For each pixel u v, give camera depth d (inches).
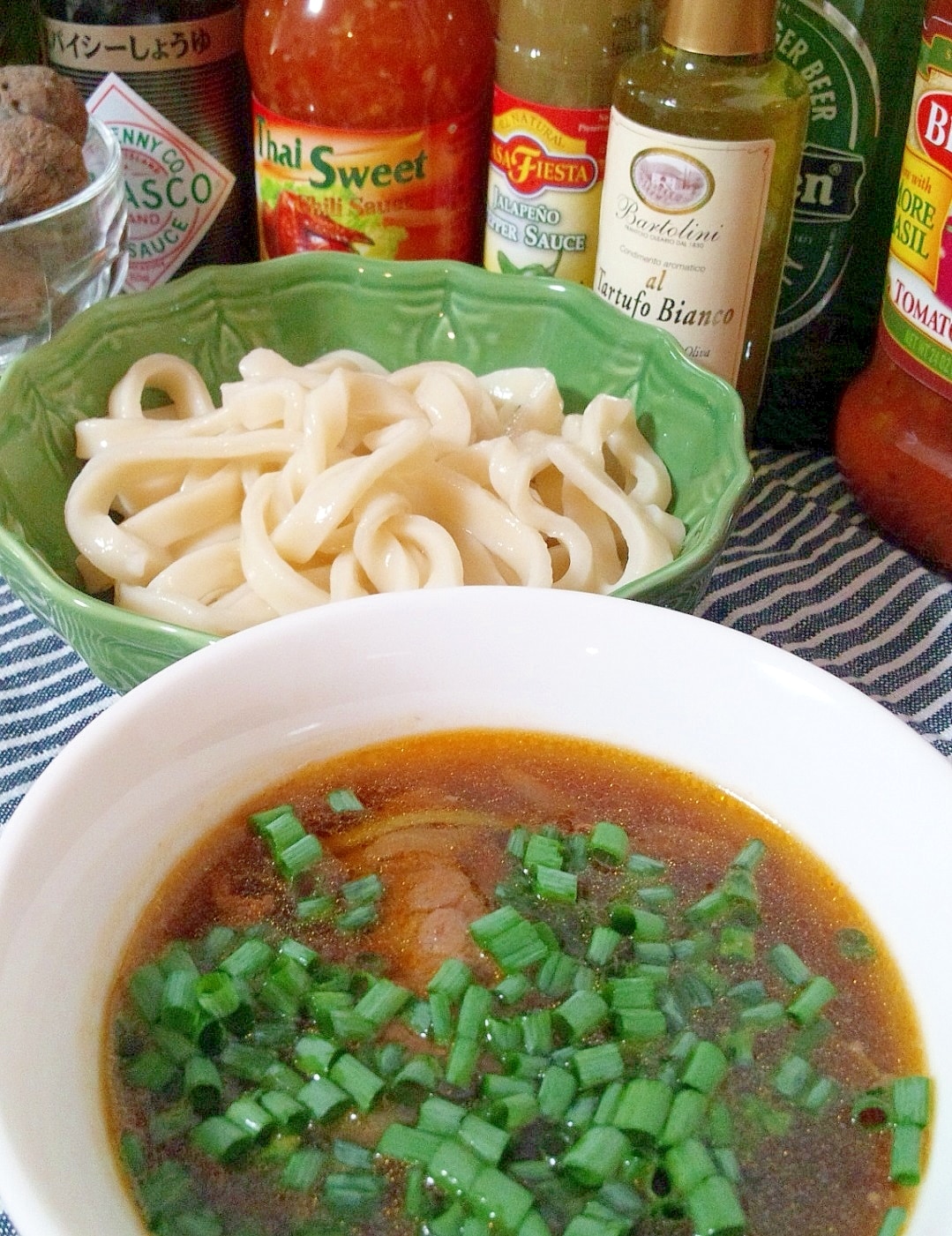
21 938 9.0
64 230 16.5
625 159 16.1
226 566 14.6
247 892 10.9
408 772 11.7
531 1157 9.5
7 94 16.4
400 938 10.7
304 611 11.2
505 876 11.1
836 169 17.2
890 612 16.6
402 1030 10.1
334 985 10.3
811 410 19.2
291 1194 9.3
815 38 16.5
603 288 17.1
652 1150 9.5
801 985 10.4
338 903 10.9
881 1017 10.2
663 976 10.4
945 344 15.8
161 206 18.3
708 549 13.2
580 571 14.6
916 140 15.4
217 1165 9.4
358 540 14.2
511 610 11.4
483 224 19.0
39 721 14.7
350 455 15.1
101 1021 9.8
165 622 12.5
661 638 11.3
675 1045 10.0
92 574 14.8
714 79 15.4
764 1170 9.5
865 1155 9.5
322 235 17.6
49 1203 7.7
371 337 17.1
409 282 16.8
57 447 15.3
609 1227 9.1
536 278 16.5
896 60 17.1
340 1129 9.6
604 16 16.1
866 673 15.8
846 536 17.8
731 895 10.9
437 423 15.6
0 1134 7.9
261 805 11.4
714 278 16.3
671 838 11.3
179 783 10.7
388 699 11.5
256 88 17.4
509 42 16.7
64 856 9.6
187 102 17.8
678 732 11.5
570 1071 9.8
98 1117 9.2
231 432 15.2
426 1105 9.6
